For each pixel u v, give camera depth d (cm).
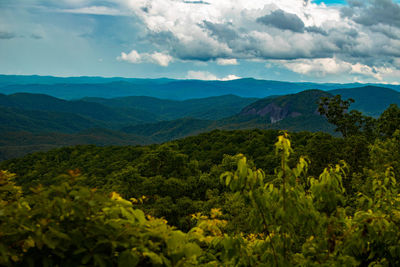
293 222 276
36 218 196
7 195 260
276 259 265
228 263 286
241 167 260
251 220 278
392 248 267
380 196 394
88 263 200
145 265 220
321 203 285
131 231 209
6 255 178
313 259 292
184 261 227
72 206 196
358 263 268
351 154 1794
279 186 277
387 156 946
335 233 295
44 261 189
